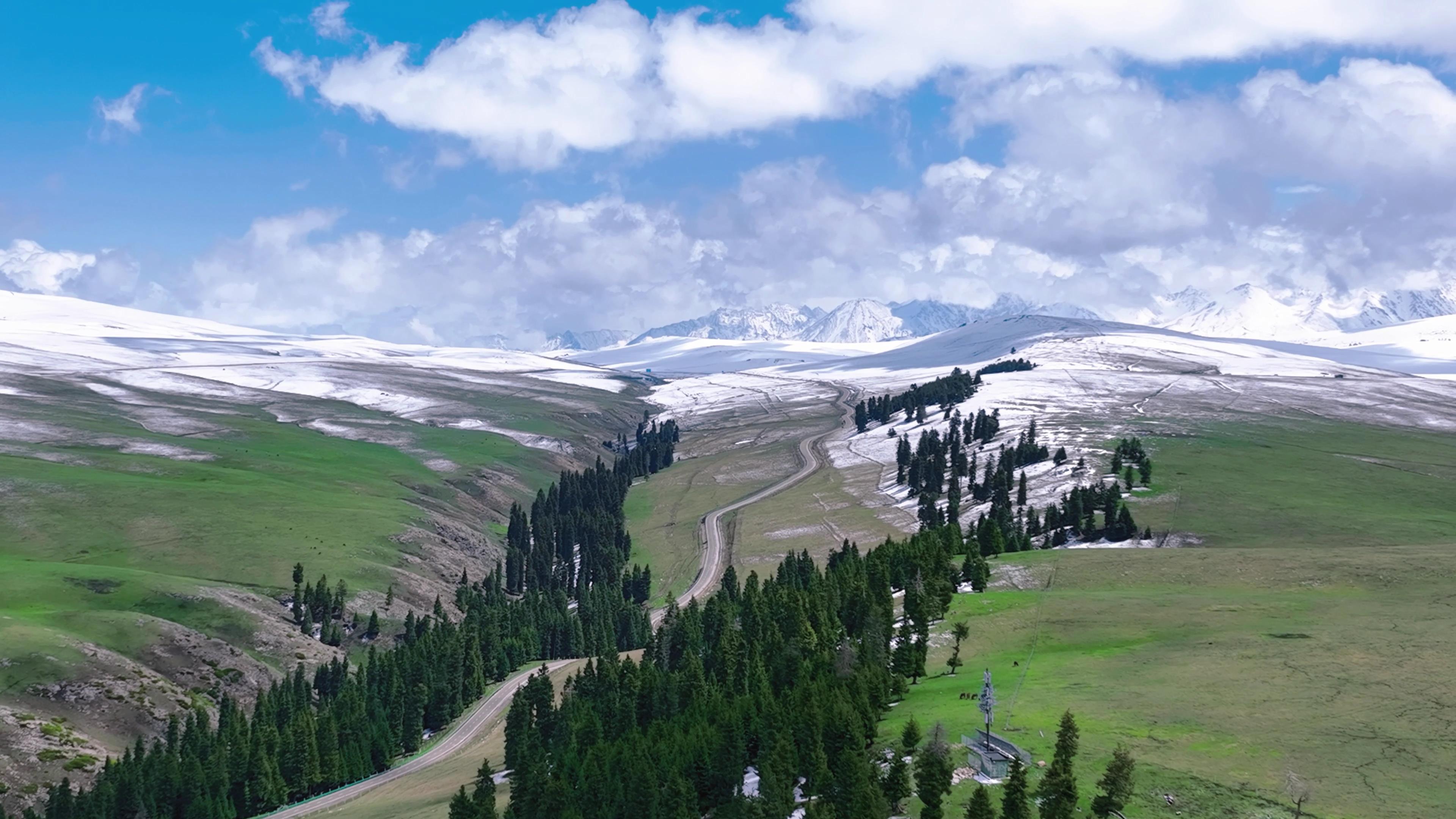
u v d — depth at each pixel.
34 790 140.50
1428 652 107.94
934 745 86.56
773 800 93.88
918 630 131.62
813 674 129.12
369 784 154.12
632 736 121.06
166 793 141.00
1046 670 117.19
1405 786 78.62
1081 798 80.69
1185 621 131.25
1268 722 92.56
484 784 114.94
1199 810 77.31
